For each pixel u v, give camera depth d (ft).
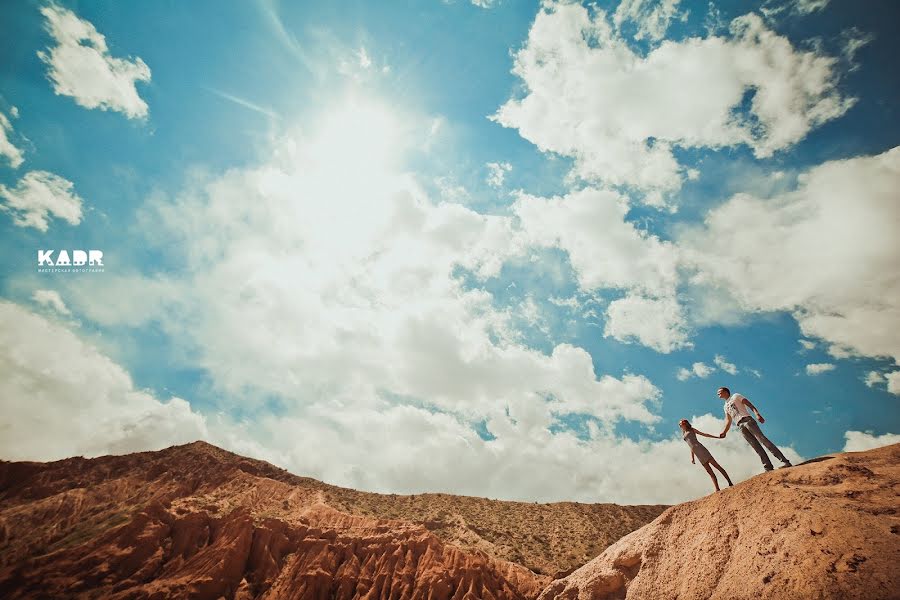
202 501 237.86
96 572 169.99
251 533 196.13
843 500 30.14
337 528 217.77
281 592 171.53
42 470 310.65
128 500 271.49
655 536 42.11
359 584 176.55
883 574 23.76
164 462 327.26
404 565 185.47
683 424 44.57
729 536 35.01
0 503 272.51
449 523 278.67
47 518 241.76
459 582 174.81
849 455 35.12
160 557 184.14
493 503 322.75
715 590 32.35
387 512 296.30
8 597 156.76
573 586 48.34
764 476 37.19
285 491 290.76
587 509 307.58
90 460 331.16
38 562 171.73
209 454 344.90
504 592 178.09
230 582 173.27
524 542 254.47
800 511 30.91
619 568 44.19
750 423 40.04
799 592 26.14
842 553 26.17
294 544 197.57
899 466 31.73
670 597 35.88
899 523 26.45
